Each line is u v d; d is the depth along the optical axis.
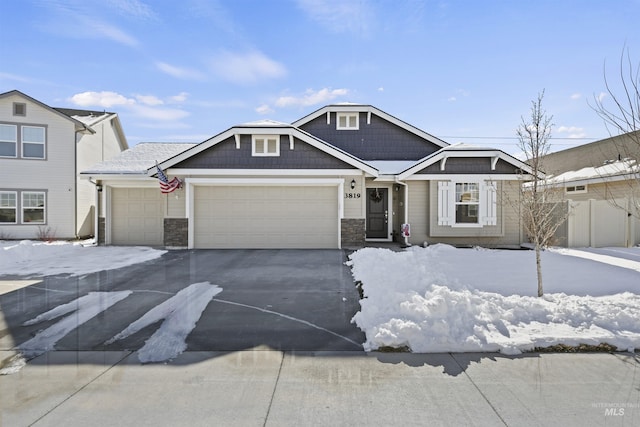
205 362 4.18
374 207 14.83
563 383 3.67
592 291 6.41
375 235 14.79
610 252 10.49
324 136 15.95
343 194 12.36
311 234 12.52
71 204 17.84
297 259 10.36
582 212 12.23
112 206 13.95
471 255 10.04
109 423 3.04
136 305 6.27
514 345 4.36
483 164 13.19
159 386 3.65
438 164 13.28
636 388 3.57
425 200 13.55
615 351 4.36
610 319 4.87
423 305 5.02
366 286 6.88
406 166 14.65
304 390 3.56
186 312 5.90
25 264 9.84
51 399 3.42
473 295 5.55
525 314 5.10
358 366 4.06
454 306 5.04
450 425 3.02
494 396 3.44
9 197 17.00
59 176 17.67
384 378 3.79
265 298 6.62
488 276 7.54
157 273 8.66
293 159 12.40
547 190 6.89
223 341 4.78
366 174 12.45
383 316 5.11
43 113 17.44
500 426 3.00
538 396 3.44
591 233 12.21
